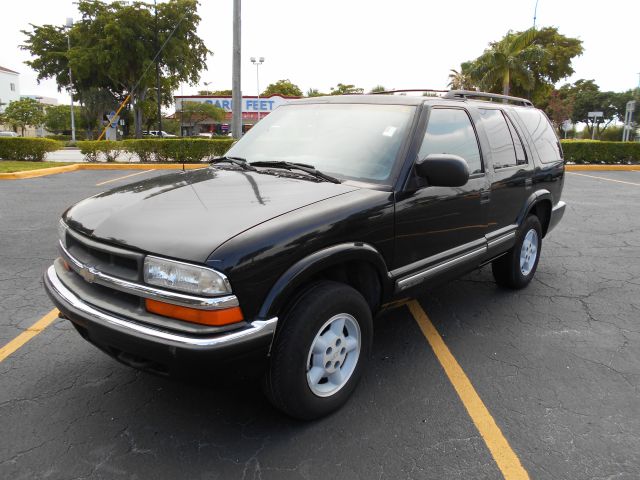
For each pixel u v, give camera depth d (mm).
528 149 4844
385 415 2973
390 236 3113
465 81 37938
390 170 3215
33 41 45219
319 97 4176
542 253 6625
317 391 2824
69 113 73000
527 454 2660
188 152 18500
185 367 2342
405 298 3408
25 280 5156
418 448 2689
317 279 2844
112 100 45438
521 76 27234
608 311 4637
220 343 2305
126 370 3426
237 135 16172
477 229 3977
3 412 2934
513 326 4273
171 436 2750
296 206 2771
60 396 3107
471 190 3793
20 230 7234
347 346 2938
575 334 4137
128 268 2547
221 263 2326
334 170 3338
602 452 2686
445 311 4582
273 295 2475
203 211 2709
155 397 3113
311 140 3656
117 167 16906
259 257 2420
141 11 38438
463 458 2621
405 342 3947
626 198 11383
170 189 3111
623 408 3100
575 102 67688
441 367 3559
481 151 4039
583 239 7422
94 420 2877
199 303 2318
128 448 2646
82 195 10469
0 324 4121
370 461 2582
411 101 3611
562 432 2852
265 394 2729
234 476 2465
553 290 5176
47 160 20109
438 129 3596
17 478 2418
